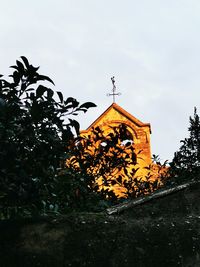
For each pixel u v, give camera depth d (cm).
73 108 312
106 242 251
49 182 343
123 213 282
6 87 286
